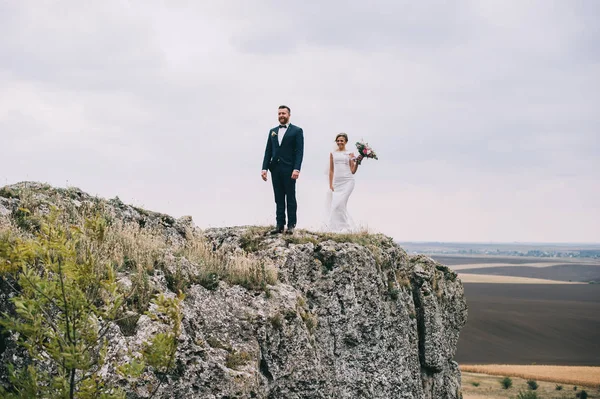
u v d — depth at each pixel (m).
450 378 16.97
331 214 15.96
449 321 17.50
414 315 14.95
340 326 11.99
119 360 6.75
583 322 138.50
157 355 5.44
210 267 10.10
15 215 8.91
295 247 12.41
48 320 5.39
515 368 83.81
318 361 9.88
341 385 11.50
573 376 77.19
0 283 6.88
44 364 6.50
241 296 9.69
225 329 8.76
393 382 12.44
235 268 10.48
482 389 63.16
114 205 11.70
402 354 13.04
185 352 7.47
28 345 5.21
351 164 16.09
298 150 12.97
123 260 8.48
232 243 13.16
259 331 9.12
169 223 12.34
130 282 8.02
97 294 7.27
